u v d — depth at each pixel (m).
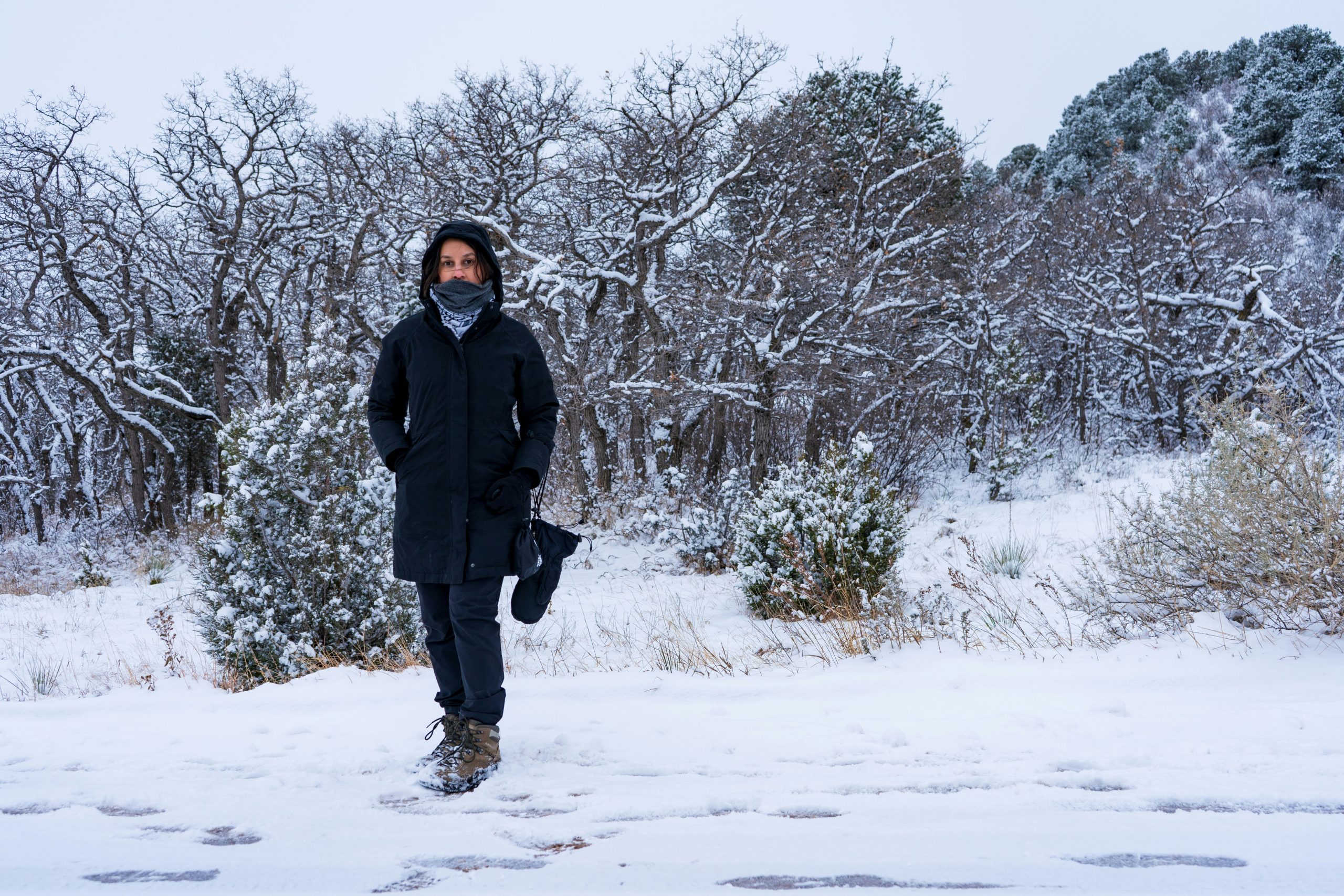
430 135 15.17
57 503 25.52
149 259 18.70
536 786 2.48
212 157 17.59
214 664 5.93
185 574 12.88
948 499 13.48
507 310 12.94
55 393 23.12
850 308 12.52
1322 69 40.47
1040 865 1.67
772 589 6.55
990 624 5.22
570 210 14.89
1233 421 4.98
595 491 13.57
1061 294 17.22
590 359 14.30
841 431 14.12
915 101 15.32
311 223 17.67
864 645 4.93
